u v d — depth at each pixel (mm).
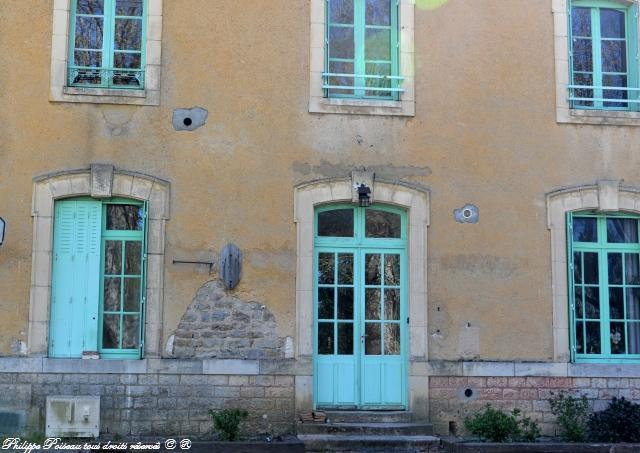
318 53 9969
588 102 10500
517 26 10344
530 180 10125
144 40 9883
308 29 10016
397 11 10328
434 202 9953
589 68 10609
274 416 9453
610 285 10266
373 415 9586
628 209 10203
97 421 9102
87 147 9570
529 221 10062
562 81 10297
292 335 9594
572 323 9953
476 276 9914
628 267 10320
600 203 10125
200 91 9797
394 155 9961
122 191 9547
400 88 10047
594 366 9898
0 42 9609
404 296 9961
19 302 9297
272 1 10008
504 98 10219
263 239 9680
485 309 9883
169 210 9594
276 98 9883
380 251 10023
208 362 9430
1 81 9570
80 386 9258
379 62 10289
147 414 9305
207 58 9852
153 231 9547
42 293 9328
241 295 9578
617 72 10656
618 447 8906
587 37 10656
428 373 9703
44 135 9539
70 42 9820
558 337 9914
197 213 9633
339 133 9922
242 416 9242
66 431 9039
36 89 9586
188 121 9742
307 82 9938
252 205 9711
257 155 9789
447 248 9914
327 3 10188
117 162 9586
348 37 10305
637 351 10195
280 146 9828
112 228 9703
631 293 10289
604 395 9883
